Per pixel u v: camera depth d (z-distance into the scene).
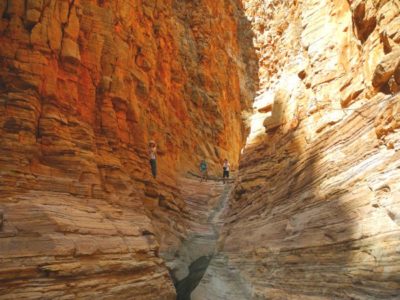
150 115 18.45
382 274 6.09
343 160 8.53
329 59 11.55
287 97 14.38
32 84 10.49
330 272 7.46
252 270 10.91
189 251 16.25
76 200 10.12
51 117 10.68
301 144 12.00
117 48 14.55
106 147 12.79
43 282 7.70
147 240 11.62
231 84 36.34
